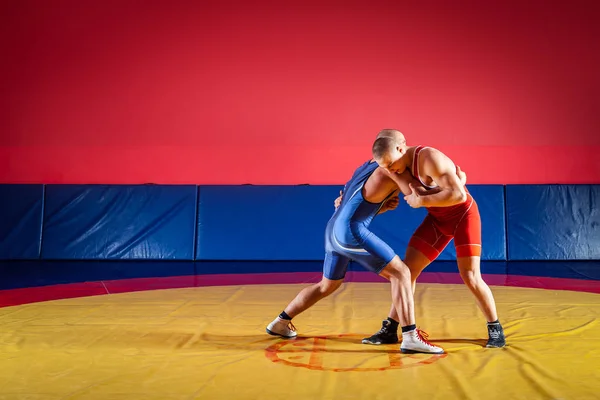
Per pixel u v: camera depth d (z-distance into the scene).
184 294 5.09
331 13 8.84
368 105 8.74
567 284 5.64
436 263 7.62
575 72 8.62
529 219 7.90
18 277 6.38
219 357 2.93
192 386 2.44
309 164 8.73
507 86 8.67
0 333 3.52
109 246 8.05
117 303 4.61
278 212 8.12
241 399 2.27
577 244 7.83
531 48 8.68
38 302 4.68
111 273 6.73
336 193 8.18
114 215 8.15
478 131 8.66
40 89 8.85
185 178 8.77
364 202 3.12
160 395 2.32
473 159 8.63
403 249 7.69
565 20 8.67
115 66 8.86
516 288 5.33
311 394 2.32
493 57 8.70
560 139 8.59
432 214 3.29
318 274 6.61
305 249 7.97
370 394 2.31
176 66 8.84
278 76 8.81
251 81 8.82
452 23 8.77
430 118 8.70
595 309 4.21
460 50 8.74
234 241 8.04
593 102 8.59
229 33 8.88
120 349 3.12
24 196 8.19
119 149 8.81
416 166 3.03
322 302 4.65
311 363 2.81
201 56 8.85
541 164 8.58
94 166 8.80
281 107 8.80
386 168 3.00
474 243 3.17
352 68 8.80
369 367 2.72
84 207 8.16
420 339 2.99
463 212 3.17
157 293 5.15
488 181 8.61
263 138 8.79
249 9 8.88
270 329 3.39
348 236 3.10
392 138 2.99
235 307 4.43
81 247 8.05
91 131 8.83
